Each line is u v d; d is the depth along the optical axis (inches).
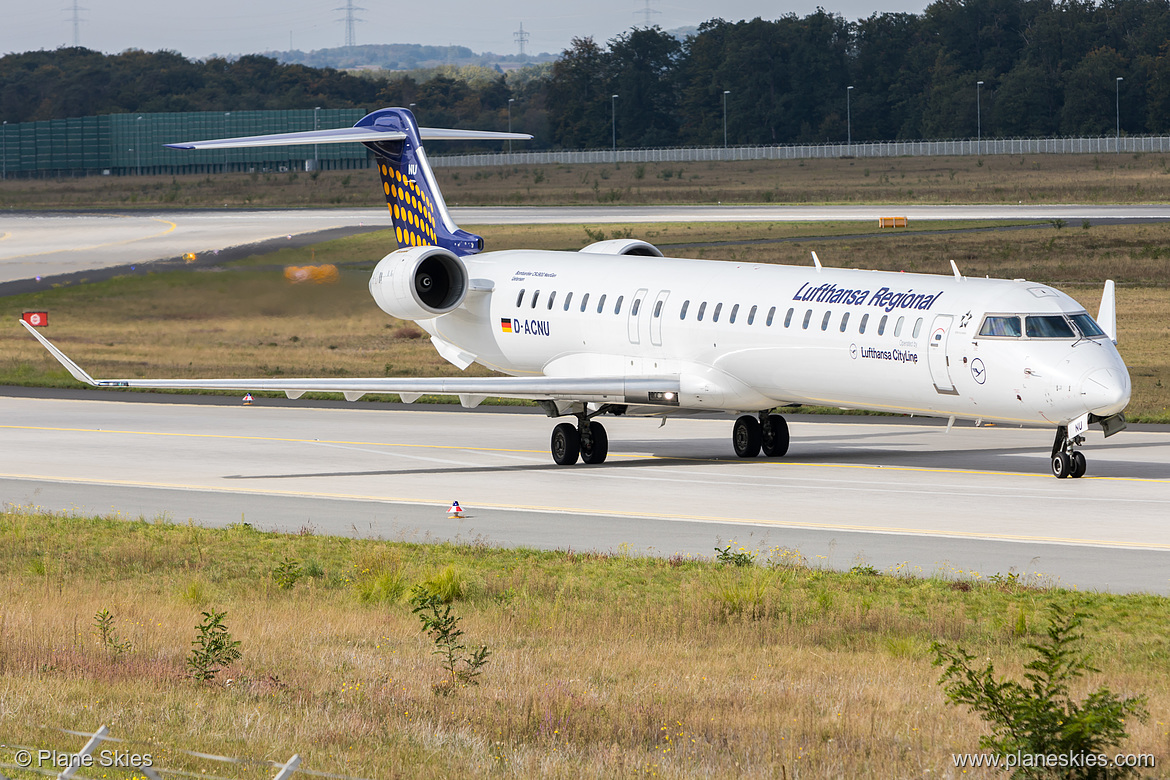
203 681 1866.4
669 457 4667.8
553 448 4510.3
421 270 5049.2
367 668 1974.7
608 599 2591.0
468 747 1529.3
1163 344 7342.5
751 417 4613.7
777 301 4210.1
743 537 3253.0
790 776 1419.8
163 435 5305.1
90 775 1375.5
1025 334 3718.0
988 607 2491.4
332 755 1488.7
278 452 4840.1
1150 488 3826.3
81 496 3951.8
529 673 1930.4
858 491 3875.5
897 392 3959.2
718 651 2133.4
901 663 2036.2
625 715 1681.8
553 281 4931.1
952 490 3858.3
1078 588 2664.9
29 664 1943.9
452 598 2596.0
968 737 1585.9
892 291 4037.9
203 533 3351.4
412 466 4498.0
